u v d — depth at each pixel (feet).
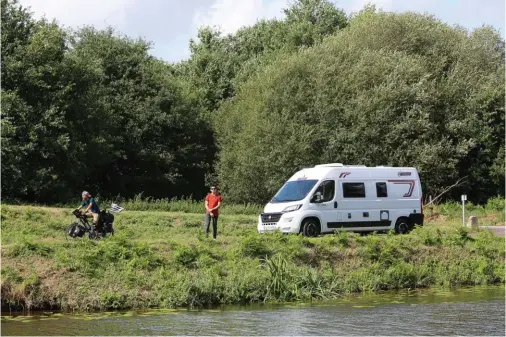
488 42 188.34
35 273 57.00
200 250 65.05
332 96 151.94
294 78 153.79
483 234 84.79
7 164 125.70
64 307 55.47
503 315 52.80
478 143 157.58
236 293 59.88
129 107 164.04
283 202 81.30
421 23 168.45
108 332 46.14
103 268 60.03
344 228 80.74
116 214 97.30
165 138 170.60
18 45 132.16
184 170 177.17
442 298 62.95
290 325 48.49
